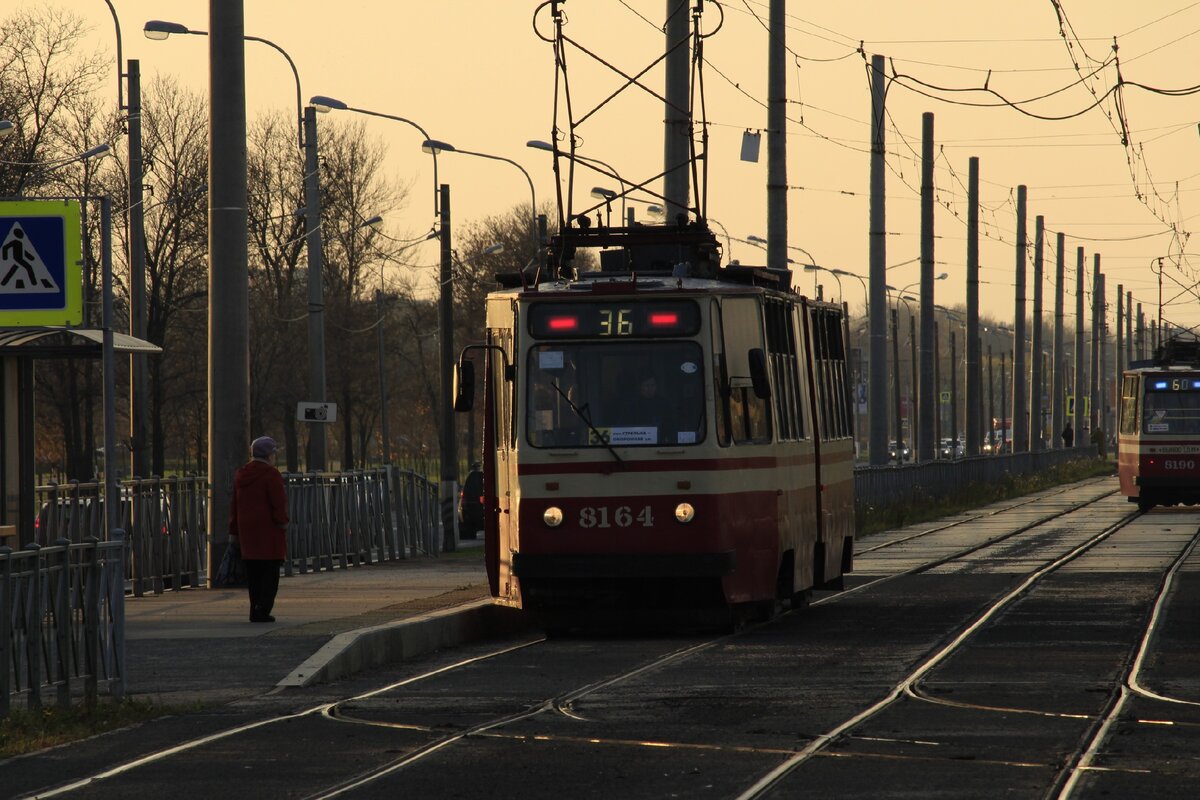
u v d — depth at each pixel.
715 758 34.47
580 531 58.06
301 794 31.31
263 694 45.03
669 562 57.47
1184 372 158.00
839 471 76.38
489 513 62.94
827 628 61.97
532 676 49.00
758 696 43.69
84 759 35.28
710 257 65.88
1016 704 41.62
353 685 47.69
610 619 59.81
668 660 52.28
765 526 61.59
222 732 38.66
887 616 66.25
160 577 76.62
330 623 58.97
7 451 64.44
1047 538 119.56
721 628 61.66
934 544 115.38
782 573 65.12
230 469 79.25
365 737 37.69
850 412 80.75
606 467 58.06
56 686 41.31
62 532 69.56
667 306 58.75
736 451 59.12
